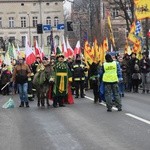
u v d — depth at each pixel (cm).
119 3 4875
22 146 1053
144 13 2978
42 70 1944
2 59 3669
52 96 1947
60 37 12438
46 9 12875
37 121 1482
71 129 1287
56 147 1030
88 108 1827
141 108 1773
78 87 2386
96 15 7369
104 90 1709
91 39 6762
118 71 1747
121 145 1025
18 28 12888
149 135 1147
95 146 1025
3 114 1719
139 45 3078
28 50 2697
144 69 2588
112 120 1436
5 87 2900
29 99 2306
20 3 12888
